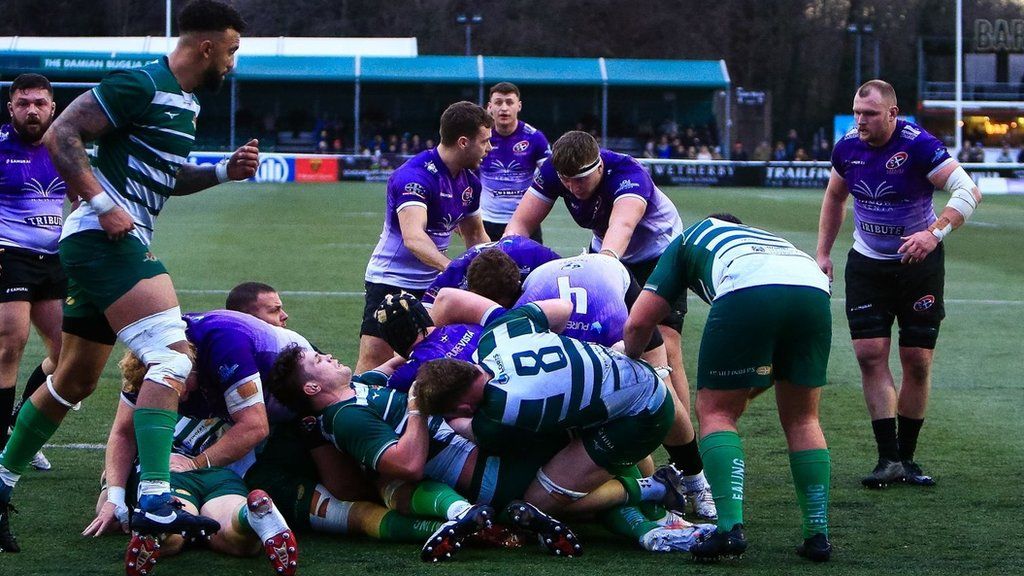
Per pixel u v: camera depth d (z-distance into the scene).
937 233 12.30
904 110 120.38
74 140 9.02
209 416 10.52
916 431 12.80
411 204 13.37
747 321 9.48
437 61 87.75
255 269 30.92
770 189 73.50
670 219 13.30
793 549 10.01
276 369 10.12
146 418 9.05
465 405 9.73
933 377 18.33
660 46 121.38
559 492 9.95
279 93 92.50
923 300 12.77
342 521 10.23
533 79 87.50
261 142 91.00
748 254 9.66
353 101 93.12
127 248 9.35
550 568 9.29
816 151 87.81
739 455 9.56
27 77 13.44
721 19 121.69
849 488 12.20
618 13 120.81
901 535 10.44
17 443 9.82
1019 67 109.12
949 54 111.06
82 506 11.12
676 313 12.62
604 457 9.85
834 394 17.11
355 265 32.16
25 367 18.39
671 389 11.20
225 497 9.72
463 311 10.66
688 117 95.44
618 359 9.95
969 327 23.33
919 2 122.69
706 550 9.36
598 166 12.48
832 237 13.77
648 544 9.84
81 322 9.84
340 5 120.12
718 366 9.66
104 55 80.19
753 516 11.11
